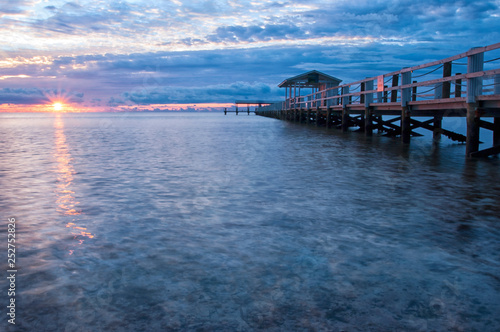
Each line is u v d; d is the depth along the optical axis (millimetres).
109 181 6656
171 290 2648
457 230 3912
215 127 30047
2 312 2369
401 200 5195
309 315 2332
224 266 3041
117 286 2713
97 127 31828
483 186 6078
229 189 5930
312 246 3471
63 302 2496
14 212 4688
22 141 16125
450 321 2264
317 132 20359
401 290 2635
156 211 4691
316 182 6461
